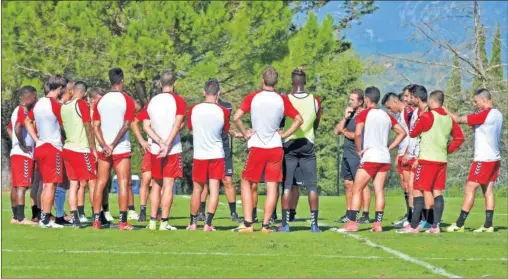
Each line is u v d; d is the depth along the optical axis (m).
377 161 26.39
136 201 42.41
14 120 27.56
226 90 67.44
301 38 64.50
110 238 23.91
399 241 24.02
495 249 22.48
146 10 60.84
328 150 86.81
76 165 26.64
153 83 61.03
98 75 60.28
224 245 22.61
